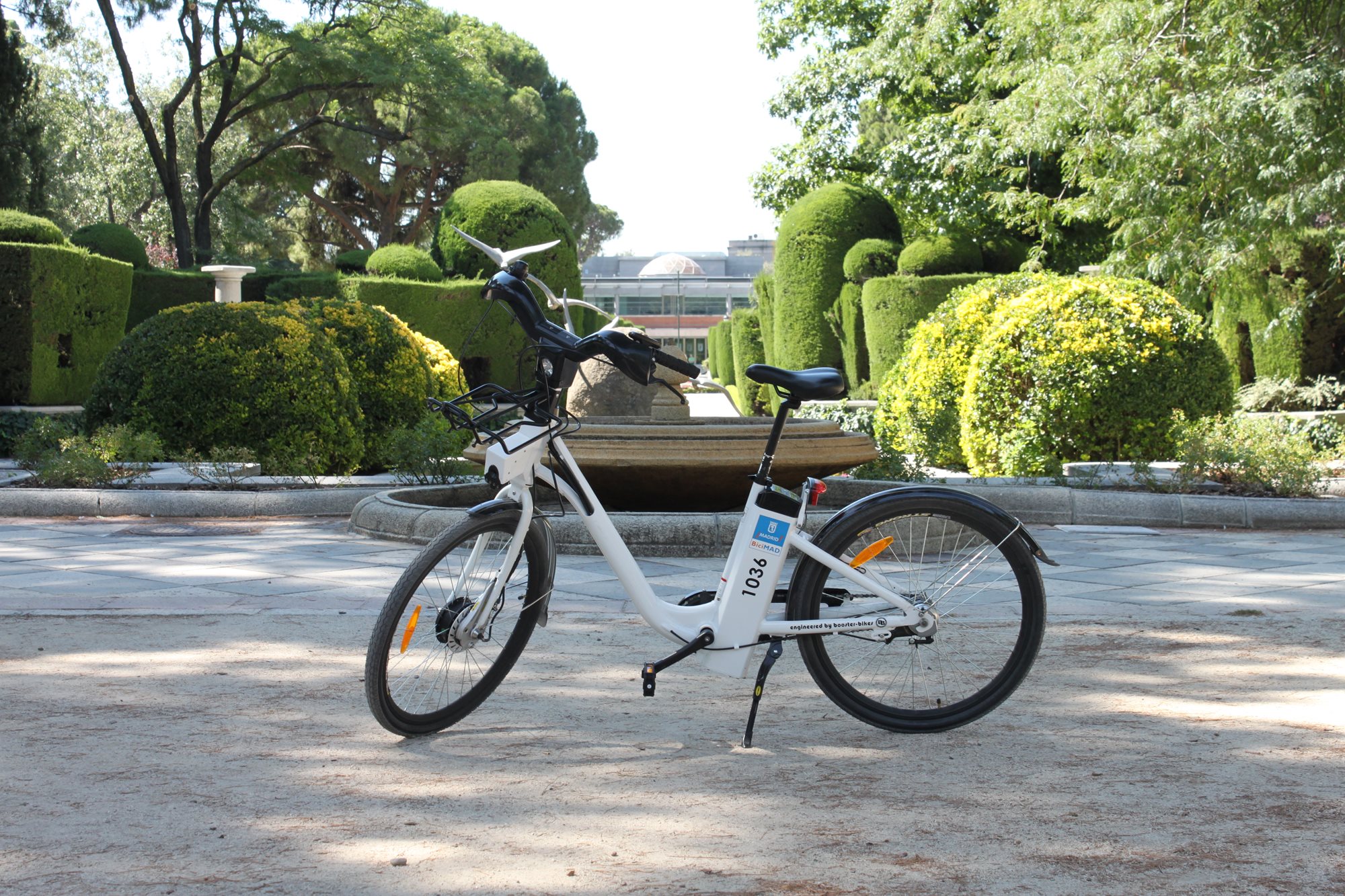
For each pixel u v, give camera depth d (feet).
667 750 10.74
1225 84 43.19
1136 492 29.71
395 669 11.07
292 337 38.99
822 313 67.00
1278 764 10.17
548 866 8.02
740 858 8.14
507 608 12.02
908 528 11.63
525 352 11.74
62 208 124.36
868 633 11.39
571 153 151.74
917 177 72.84
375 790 9.57
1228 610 17.46
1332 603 18.01
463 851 8.28
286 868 7.96
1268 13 42.06
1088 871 7.89
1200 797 9.34
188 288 70.28
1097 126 47.37
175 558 22.67
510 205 71.15
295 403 38.29
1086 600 18.33
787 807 9.20
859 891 7.61
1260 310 54.44
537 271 70.95
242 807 9.16
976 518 11.59
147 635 15.56
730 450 23.49
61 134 134.21
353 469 40.70
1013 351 39.40
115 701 12.25
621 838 8.54
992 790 9.57
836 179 88.22
